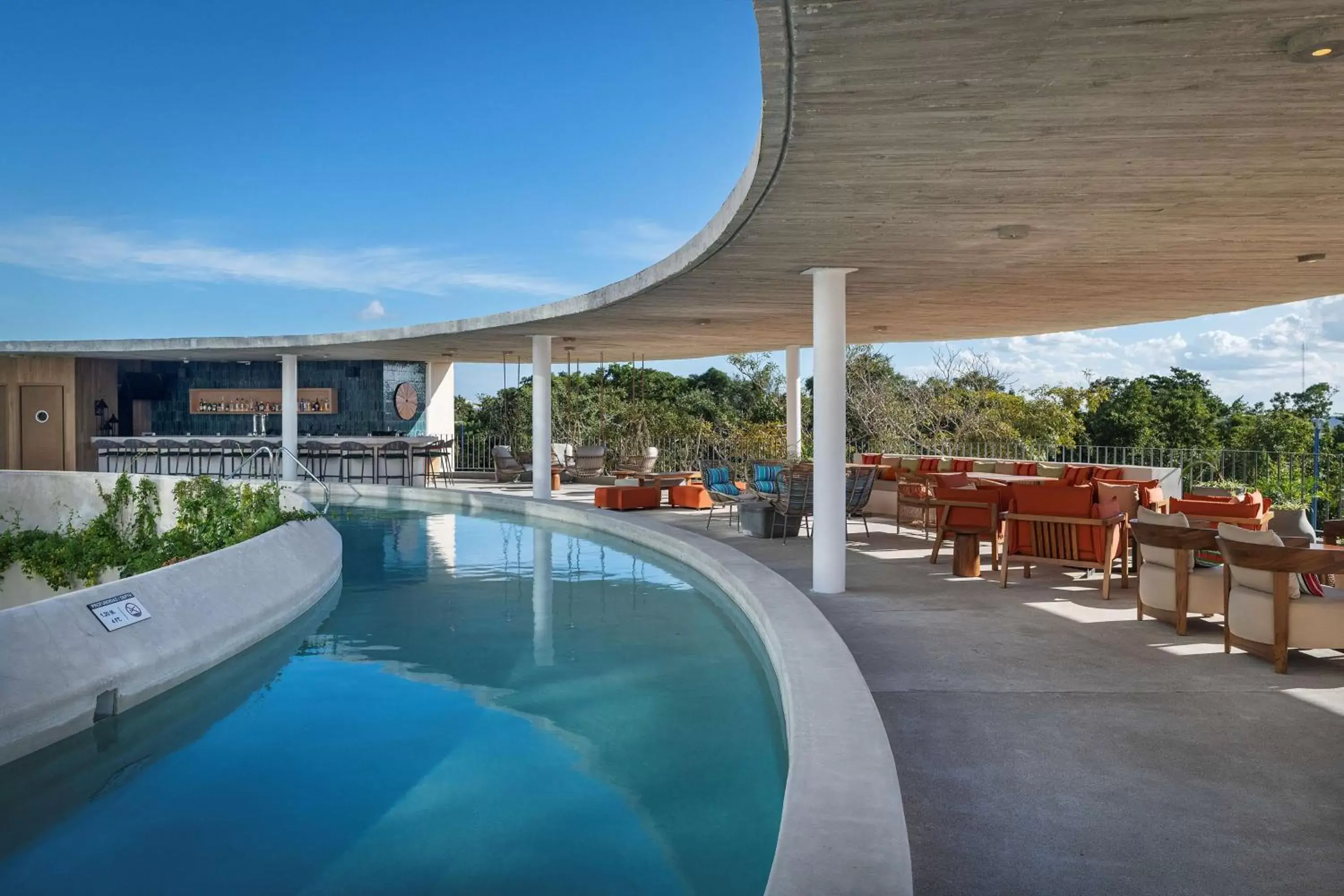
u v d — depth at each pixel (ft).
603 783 13.92
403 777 14.24
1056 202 17.38
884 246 21.48
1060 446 54.29
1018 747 12.57
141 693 18.10
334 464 63.82
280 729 16.53
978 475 37.76
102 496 45.37
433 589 29.40
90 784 14.17
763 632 20.94
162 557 34.99
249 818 12.87
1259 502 23.79
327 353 60.54
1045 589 24.52
